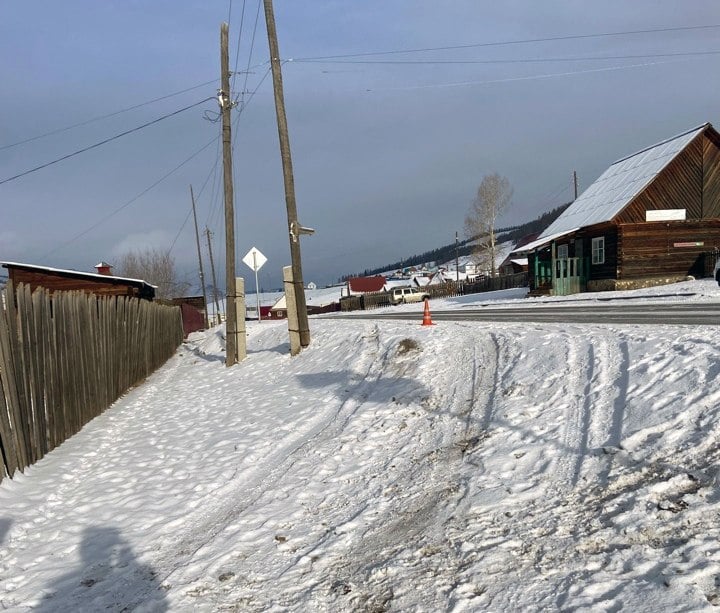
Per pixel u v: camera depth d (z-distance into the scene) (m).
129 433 8.59
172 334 22.42
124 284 22.08
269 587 3.67
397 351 9.48
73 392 8.50
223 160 15.02
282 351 14.42
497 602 3.09
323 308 65.69
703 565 3.00
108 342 10.94
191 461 6.68
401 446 6.02
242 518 4.80
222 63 14.90
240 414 8.92
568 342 7.27
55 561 4.36
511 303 25.78
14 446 6.25
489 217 55.09
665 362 5.66
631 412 4.97
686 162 25.03
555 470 4.55
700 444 4.20
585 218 27.53
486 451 5.19
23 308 6.68
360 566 3.77
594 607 2.85
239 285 15.05
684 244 25.06
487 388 6.82
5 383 6.07
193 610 3.47
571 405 5.57
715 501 3.56
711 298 16.30
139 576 4.00
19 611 3.66
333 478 5.51
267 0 13.11
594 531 3.60
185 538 4.59
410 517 4.38
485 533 3.87
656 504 3.69
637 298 19.44
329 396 8.71
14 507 5.44
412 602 3.25
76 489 6.01
